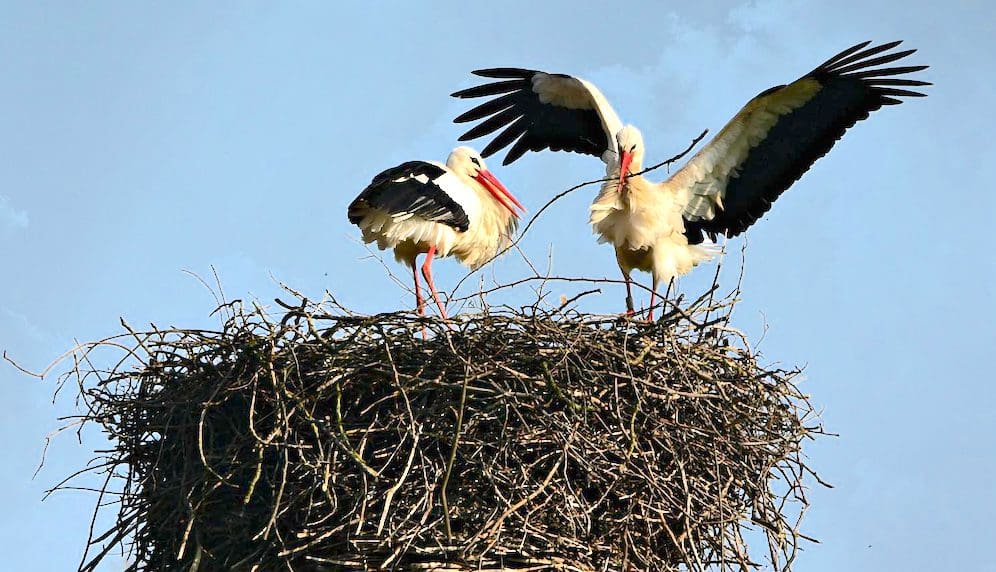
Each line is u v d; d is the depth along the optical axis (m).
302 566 12.07
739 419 12.82
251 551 12.31
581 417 12.09
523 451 12.02
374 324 12.34
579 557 12.15
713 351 13.08
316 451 12.14
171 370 13.09
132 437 12.99
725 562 12.41
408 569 11.88
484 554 11.73
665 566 12.48
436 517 11.93
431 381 12.00
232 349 12.62
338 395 11.98
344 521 11.95
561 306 12.73
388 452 12.02
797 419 13.23
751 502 12.95
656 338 12.85
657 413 12.43
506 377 12.20
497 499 11.88
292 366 12.28
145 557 12.91
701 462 12.66
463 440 11.88
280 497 11.68
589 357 12.52
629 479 12.27
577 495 12.05
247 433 12.39
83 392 12.95
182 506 12.34
